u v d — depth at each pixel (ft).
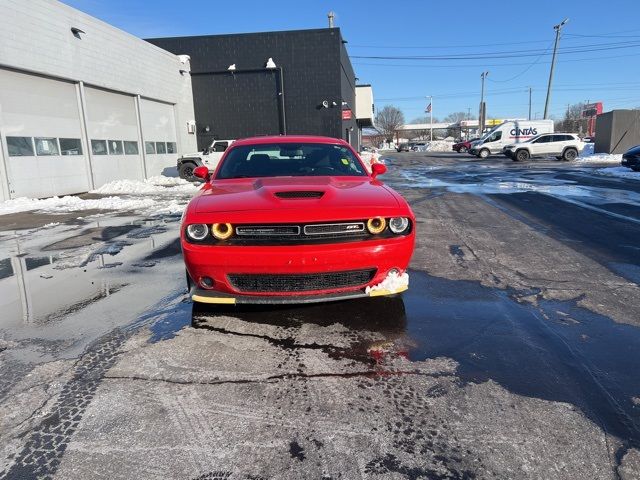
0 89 40.22
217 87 83.71
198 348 10.26
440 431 7.32
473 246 19.88
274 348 10.24
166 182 61.21
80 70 50.06
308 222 10.45
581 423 7.50
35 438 7.21
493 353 9.95
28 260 19.11
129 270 17.16
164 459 6.70
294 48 81.97
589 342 10.44
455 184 48.67
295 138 17.12
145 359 9.77
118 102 58.70
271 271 10.39
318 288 10.82
